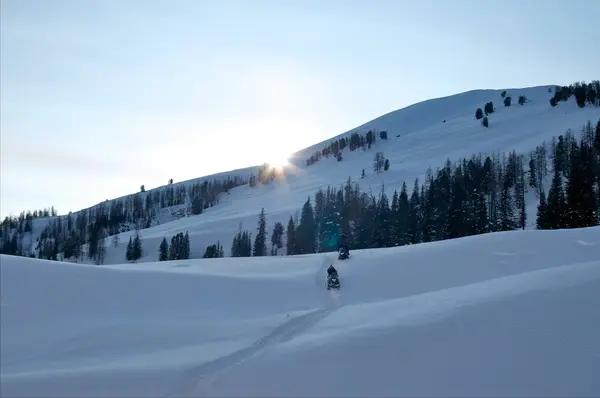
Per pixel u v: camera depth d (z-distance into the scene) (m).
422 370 11.59
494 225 64.69
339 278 26.12
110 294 17.47
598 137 84.19
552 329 13.28
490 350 12.39
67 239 124.06
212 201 180.62
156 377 11.13
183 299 18.97
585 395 10.62
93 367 11.73
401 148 182.75
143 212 174.38
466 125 180.62
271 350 13.15
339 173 176.88
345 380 11.15
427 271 26.02
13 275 16.28
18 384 10.46
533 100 184.25
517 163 97.88
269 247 103.81
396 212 75.81
